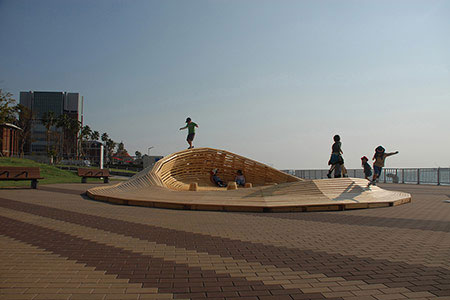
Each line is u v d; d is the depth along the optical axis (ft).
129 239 19.44
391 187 79.15
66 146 298.15
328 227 23.76
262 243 18.72
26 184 65.92
